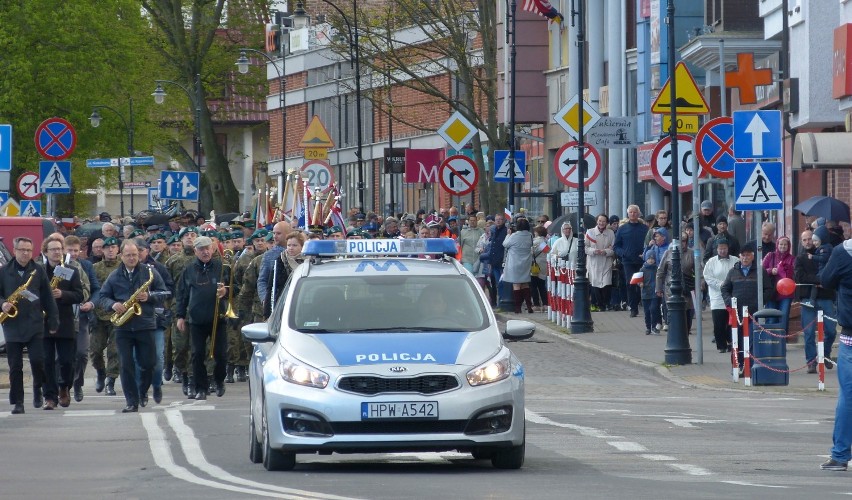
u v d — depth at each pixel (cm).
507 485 2069
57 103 10194
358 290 2386
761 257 4572
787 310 4581
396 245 2553
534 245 6750
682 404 3634
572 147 5772
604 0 9556
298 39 17162
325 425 2169
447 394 2169
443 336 2266
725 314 4844
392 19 9462
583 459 2467
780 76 6800
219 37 15588
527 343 5547
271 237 4181
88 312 3969
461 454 2588
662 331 5644
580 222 5725
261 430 2325
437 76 13112
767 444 2722
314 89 16888
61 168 5719
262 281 3862
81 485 2156
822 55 6241
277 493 1989
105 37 10275
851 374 2314
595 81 9562
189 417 3316
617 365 4775
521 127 11156
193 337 3866
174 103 15175
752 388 4038
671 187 4784
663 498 1909
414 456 2558
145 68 14325
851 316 2314
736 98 7600
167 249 4738
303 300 2370
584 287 5691
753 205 4231
